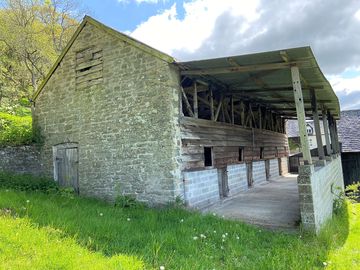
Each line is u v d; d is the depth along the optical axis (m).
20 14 23.22
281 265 4.67
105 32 9.81
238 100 12.95
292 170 21.75
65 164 10.76
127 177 9.06
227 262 4.78
